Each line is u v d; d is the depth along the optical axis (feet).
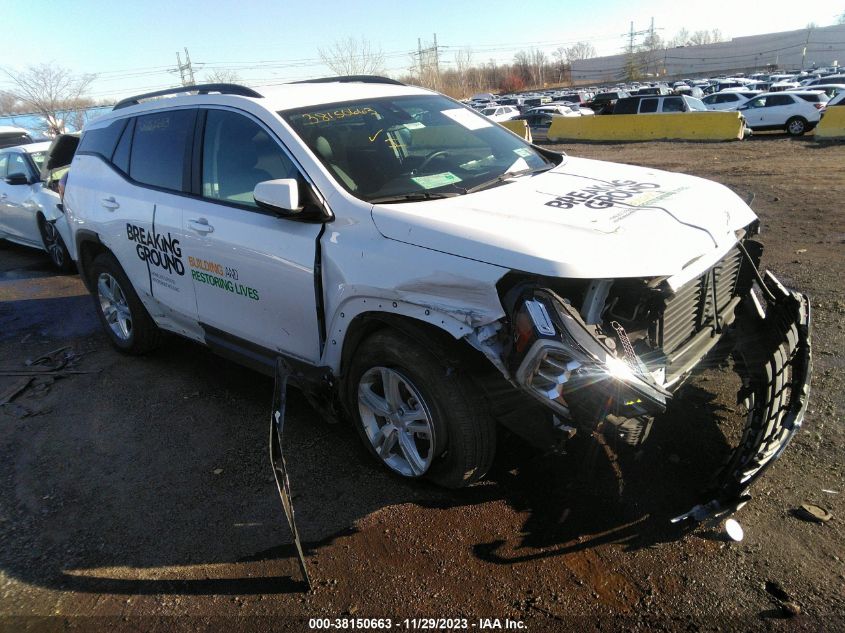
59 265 27.30
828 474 10.13
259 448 12.34
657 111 75.66
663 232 8.98
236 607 8.59
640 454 10.94
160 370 16.26
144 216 14.11
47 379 16.07
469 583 8.64
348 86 13.43
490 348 8.61
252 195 11.78
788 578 8.25
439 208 9.80
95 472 11.98
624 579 8.48
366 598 8.55
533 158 13.06
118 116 15.96
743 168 43.78
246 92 12.57
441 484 10.37
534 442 9.18
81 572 9.43
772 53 314.35
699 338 10.02
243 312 12.34
